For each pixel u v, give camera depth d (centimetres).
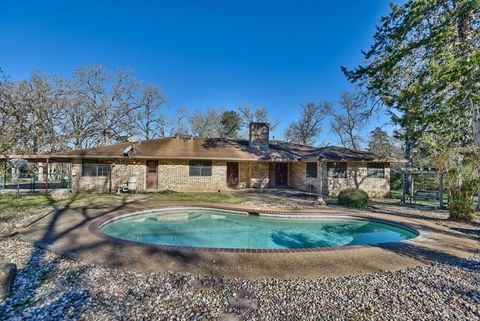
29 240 692
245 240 923
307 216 1153
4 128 2434
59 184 2420
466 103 1055
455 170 1102
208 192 1920
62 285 443
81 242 674
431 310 377
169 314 360
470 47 902
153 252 606
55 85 3061
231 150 2131
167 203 1338
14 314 356
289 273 507
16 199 1409
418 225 945
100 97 3384
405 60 1091
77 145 3328
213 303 392
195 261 558
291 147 2470
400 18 1054
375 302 400
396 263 570
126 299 399
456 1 890
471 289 446
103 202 1354
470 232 860
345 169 1861
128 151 1712
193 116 4741
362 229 1081
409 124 1114
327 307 385
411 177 2003
